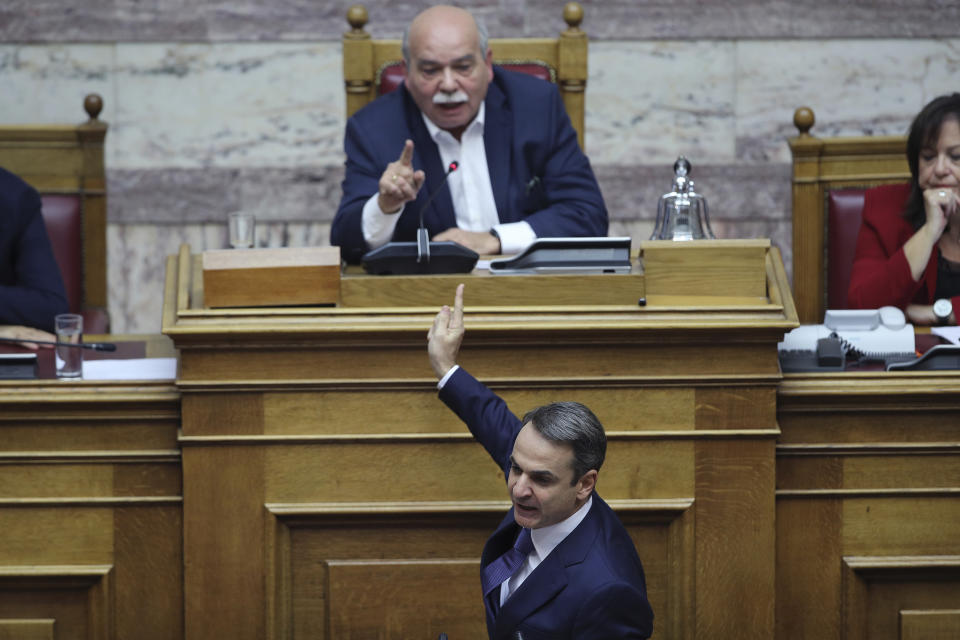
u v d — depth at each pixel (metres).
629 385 10.38
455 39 13.58
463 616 10.70
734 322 10.20
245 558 10.52
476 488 10.49
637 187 21.89
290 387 10.29
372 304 10.45
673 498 10.51
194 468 10.40
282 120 21.62
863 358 11.31
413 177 12.17
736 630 10.67
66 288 16.08
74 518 10.60
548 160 14.50
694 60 21.53
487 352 10.29
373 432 10.41
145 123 21.53
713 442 10.45
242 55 21.41
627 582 8.38
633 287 10.45
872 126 21.72
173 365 11.35
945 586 10.89
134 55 21.33
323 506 10.45
